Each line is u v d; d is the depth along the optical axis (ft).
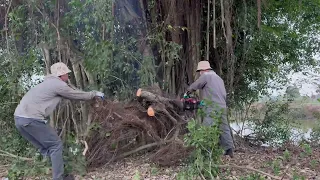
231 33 20.53
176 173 15.23
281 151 21.33
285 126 25.30
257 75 25.88
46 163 15.19
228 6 19.99
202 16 21.94
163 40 20.03
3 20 19.29
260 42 24.00
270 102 26.43
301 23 26.05
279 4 24.59
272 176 13.88
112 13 17.72
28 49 18.74
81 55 18.58
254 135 25.32
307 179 14.20
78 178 15.12
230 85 22.84
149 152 18.28
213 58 23.26
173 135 17.31
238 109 25.96
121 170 16.31
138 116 16.96
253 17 22.22
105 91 18.53
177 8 20.85
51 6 17.79
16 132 17.92
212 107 15.08
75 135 17.31
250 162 17.57
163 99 17.21
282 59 26.84
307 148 18.16
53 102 13.67
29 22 18.13
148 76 19.12
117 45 18.65
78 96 13.89
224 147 16.57
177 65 21.54
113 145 17.16
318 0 24.59
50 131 13.64
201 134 13.56
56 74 13.99
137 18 19.90
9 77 18.40
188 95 17.42
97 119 16.72
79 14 17.26
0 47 18.94
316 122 25.70
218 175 14.51
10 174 14.60
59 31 18.01
